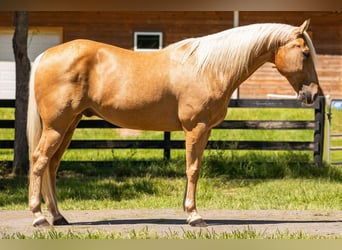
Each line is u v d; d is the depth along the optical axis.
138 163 13.31
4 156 15.56
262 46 7.38
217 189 11.98
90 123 13.20
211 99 7.27
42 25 21.31
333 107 17.88
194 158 7.37
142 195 11.25
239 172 13.10
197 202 10.51
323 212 9.12
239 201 10.63
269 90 22.25
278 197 11.03
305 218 8.49
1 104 13.04
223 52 7.27
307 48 7.37
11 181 12.20
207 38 7.39
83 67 7.31
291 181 12.75
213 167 13.03
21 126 12.85
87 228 7.52
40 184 7.43
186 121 7.31
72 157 14.69
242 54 7.30
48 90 7.29
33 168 7.41
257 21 21.73
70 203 10.27
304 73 7.37
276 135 17.69
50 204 7.73
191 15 21.62
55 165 7.75
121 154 15.25
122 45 21.58
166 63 7.38
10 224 7.81
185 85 7.28
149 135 17.59
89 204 10.18
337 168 13.57
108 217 8.48
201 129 7.31
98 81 7.36
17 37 12.80
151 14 21.56
